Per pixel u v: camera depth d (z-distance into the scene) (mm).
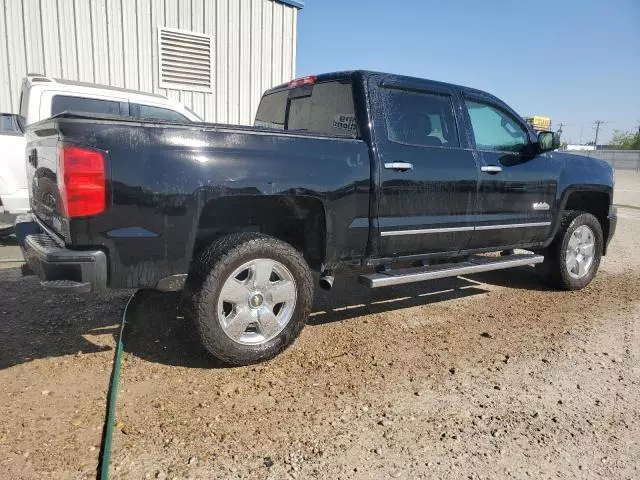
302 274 3557
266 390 3148
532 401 3166
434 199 4273
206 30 10305
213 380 3246
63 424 2676
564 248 5512
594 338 4285
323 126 4340
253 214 3861
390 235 4047
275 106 5031
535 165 5090
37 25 8805
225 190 3232
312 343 3938
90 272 2918
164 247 3113
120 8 9414
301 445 2594
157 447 2516
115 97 6578
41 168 3547
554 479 2432
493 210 4762
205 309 3213
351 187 3770
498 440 2727
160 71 9938
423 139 4312
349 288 5543
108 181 2898
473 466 2496
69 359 3461
